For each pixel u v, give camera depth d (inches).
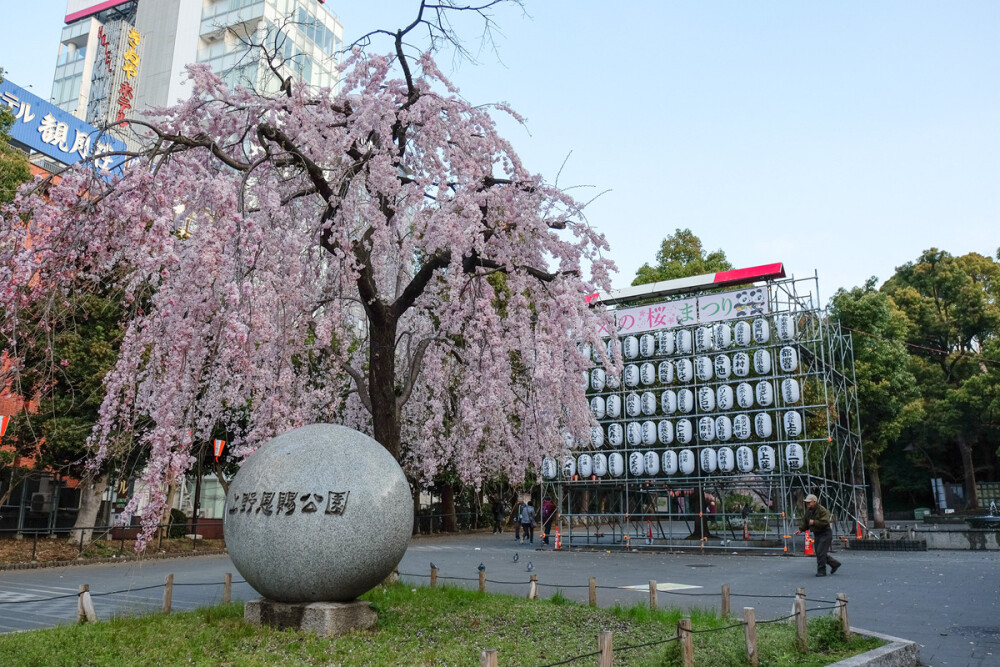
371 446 343.6
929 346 1760.6
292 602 324.2
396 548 326.3
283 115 444.5
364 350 576.7
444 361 577.0
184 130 430.6
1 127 763.4
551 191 474.9
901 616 427.5
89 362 714.8
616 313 1005.2
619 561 807.1
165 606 384.2
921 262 1828.2
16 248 325.4
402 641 303.6
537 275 467.8
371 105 417.1
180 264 339.9
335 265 458.9
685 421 933.8
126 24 1744.6
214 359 360.8
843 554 847.1
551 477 1022.4
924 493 1819.6
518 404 553.0
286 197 446.3
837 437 1000.2
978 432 1593.3
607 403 993.5
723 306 940.0
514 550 987.3
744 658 282.8
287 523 312.2
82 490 825.5
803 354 956.0
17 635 317.1
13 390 347.3
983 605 466.0
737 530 1073.5
